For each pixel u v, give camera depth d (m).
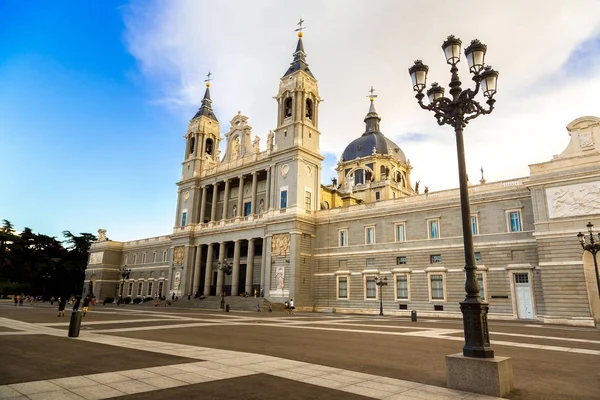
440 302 47.88
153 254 94.69
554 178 39.12
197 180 81.12
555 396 9.78
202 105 88.94
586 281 35.94
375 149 112.06
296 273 58.62
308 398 8.99
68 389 9.16
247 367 12.34
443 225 49.78
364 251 56.38
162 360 13.12
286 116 69.44
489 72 14.24
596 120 38.28
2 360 12.69
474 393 9.73
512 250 43.97
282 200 64.19
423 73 14.54
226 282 74.19
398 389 9.99
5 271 106.00
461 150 12.52
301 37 73.19
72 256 118.56
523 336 23.80
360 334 23.47
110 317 34.66
